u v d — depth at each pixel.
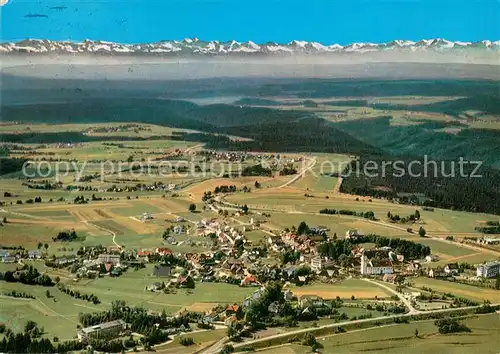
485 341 176.75
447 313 194.50
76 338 173.88
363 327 183.75
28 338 171.12
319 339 176.38
